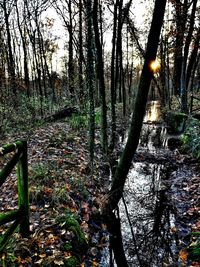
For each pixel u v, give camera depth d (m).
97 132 11.95
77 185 5.66
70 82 15.53
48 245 3.65
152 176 7.62
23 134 10.21
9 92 16.25
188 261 3.91
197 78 30.36
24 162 3.44
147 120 18.88
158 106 29.88
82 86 13.07
